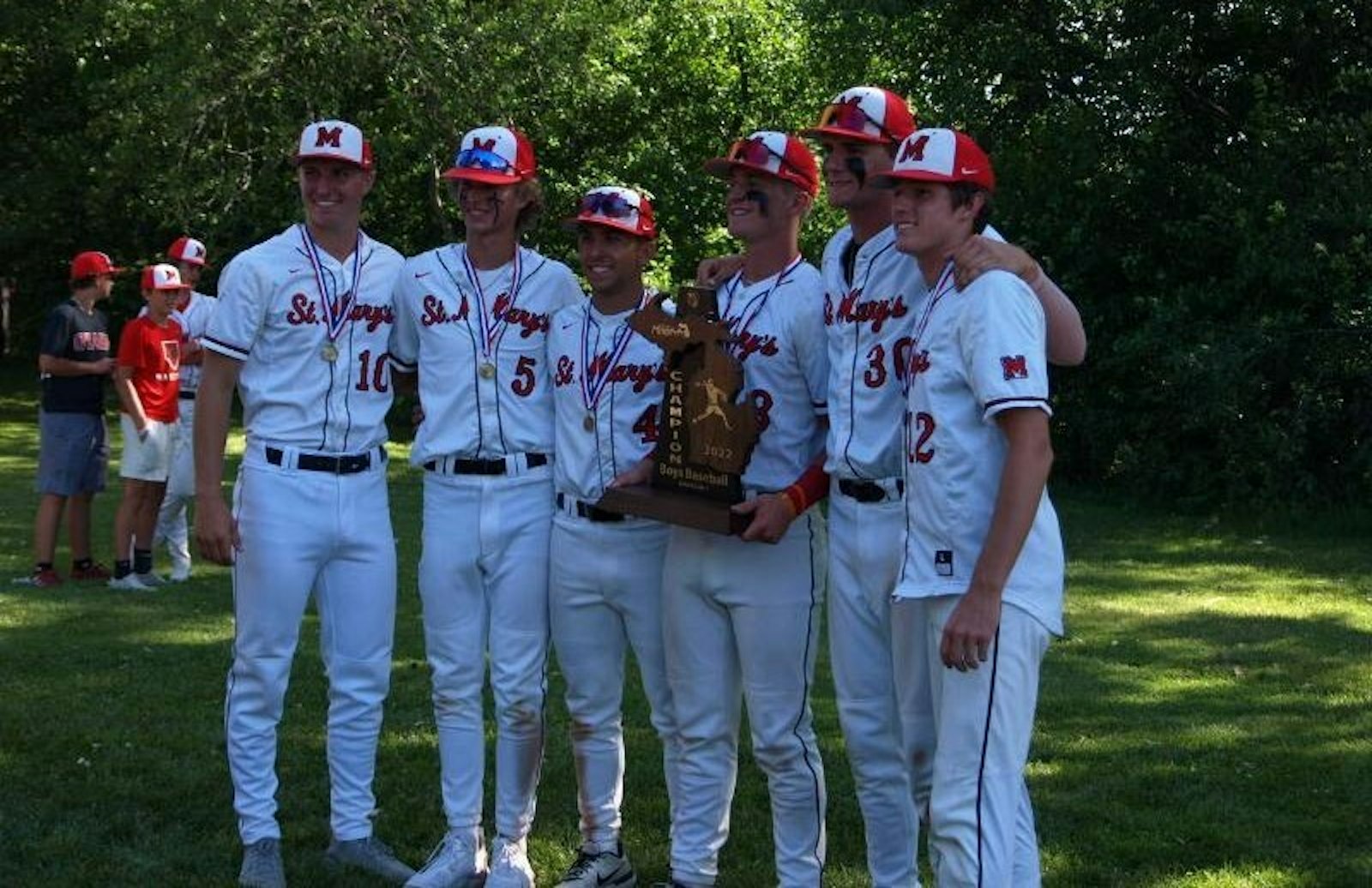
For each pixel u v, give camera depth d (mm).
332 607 4816
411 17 19250
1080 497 14578
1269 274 13375
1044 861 4855
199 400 4656
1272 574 10398
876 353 3938
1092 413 14742
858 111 4012
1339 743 6160
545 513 4645
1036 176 14953
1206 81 14844
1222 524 12867
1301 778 5688
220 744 6043
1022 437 3369
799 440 4305
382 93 20734
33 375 26578
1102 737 6242
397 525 11820
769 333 4273
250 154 20000
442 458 4621
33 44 24469
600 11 20391
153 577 9523
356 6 19109
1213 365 12977
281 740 6180
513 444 4609
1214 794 5504
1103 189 14734
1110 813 5289
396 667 7398
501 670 4664
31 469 15562
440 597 4648
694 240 21078
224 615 8594
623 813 5379
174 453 9469
